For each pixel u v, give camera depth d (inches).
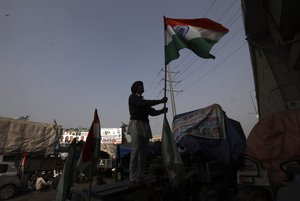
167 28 168.6
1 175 454.6
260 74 325.1
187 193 145.6
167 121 133.7
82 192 121.9
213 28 169.3
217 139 152.1
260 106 354.9
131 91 148.8
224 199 132.0
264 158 97.8
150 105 132.3
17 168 504.7
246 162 105.7
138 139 131.5
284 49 282.7
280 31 236.7
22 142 622.5
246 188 101.0
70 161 146.9
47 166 680.4
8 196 448.8
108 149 871.7
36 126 663.8
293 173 84.4
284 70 278.5
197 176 148.8
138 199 119.0
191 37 165.0
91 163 134.0
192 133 165.8
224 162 143.7
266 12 242.5
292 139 94.8
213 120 161.5
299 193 71.7
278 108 278.7
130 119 139.3
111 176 685.9
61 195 136.4
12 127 611.5
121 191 110.7
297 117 99.7
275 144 97.7
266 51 297.0
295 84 267.6
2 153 580.4
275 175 92.5
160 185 138.2
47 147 681.6
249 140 108.8
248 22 283.6
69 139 1218.6
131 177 127.6
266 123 104.8
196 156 153.7
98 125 145.5
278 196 77.7
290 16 208.1
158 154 191.5
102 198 102.0
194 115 177.8
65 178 141.2
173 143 126.0
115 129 1416.1
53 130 708.7
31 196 470.3
